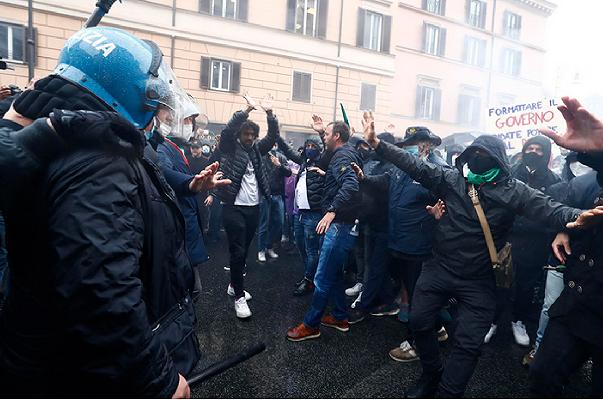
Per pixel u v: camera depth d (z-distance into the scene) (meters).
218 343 2.67
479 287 1.92
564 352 1.62
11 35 10.27
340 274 2.81
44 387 0.82
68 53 0.93
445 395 1.81
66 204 0.72
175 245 1.04
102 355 0.72
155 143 1.99
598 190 2.08
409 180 2.70
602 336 1.52
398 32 17.09
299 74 14.34
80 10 10.85
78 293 0.70
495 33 19.56
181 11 12.27
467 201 1.94
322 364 2.44
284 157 4.91
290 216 5.43
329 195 2.86
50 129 0.74
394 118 17.41
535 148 2.93
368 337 2.84
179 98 1.23
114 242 0.74
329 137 2.92
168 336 0.99
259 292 3.67
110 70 0.92
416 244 2.68
